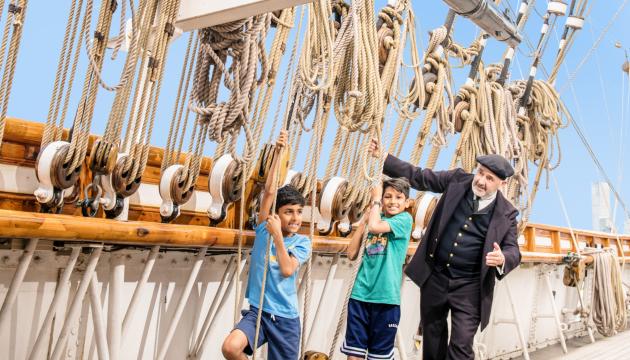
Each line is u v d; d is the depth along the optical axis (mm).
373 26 3932
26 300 2816
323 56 3639
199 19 3166
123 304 3195
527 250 7043
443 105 5020
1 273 2736
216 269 3734
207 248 3498
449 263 3883
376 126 3920
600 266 7805
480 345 5625
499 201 3885
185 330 3555
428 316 4004
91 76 2891
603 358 6613
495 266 3750
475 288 3861
